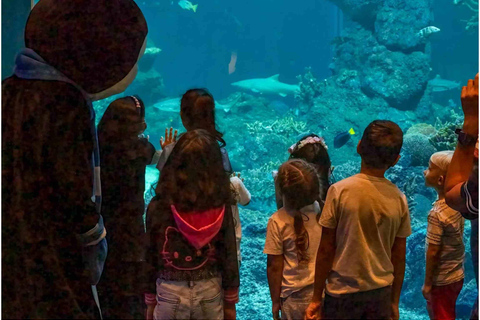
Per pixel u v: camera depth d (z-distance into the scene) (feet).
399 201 7.45
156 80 83.30
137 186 7.55
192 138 6.79
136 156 7.51
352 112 55.01
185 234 6.62
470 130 6.25
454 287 8.89
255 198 38.88
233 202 9.29
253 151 53.16
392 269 7.56
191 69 135.95
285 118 57.77
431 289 9.01
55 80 5.60
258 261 23.17
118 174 7.46
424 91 54.95
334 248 7.45
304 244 7.87
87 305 5.71
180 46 132.26
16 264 5.49
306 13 132.98
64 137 5.49
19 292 5.50
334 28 132.77
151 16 124.77
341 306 7.36
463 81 79.10
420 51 54.13
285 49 131.34
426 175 9.02
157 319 7.17
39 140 5.44
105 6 5.67
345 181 7.40
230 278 7.04
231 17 131.03
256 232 26.55
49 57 5.62
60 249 5.56
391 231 7.39
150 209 6.92
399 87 53.42
